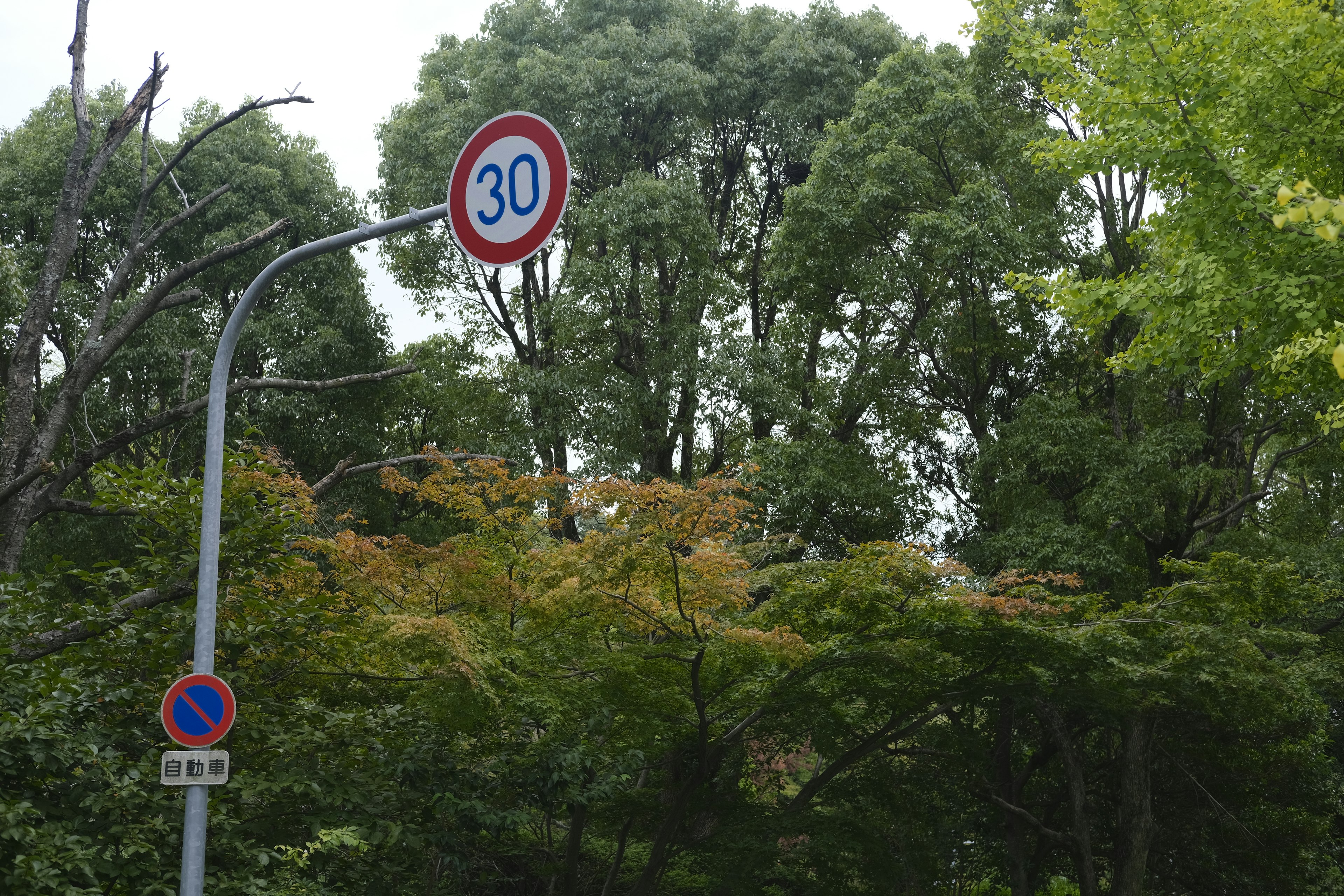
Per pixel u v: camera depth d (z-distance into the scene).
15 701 7.27
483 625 11.40
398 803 9.89
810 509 20.30
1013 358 20.89
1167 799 20.08
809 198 20.94
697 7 25.47
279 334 23.58
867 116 21.02
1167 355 10.81
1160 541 19.22
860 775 14.80
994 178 20.80
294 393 23.36
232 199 24.03
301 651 9.51
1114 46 10.97
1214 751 18.61
